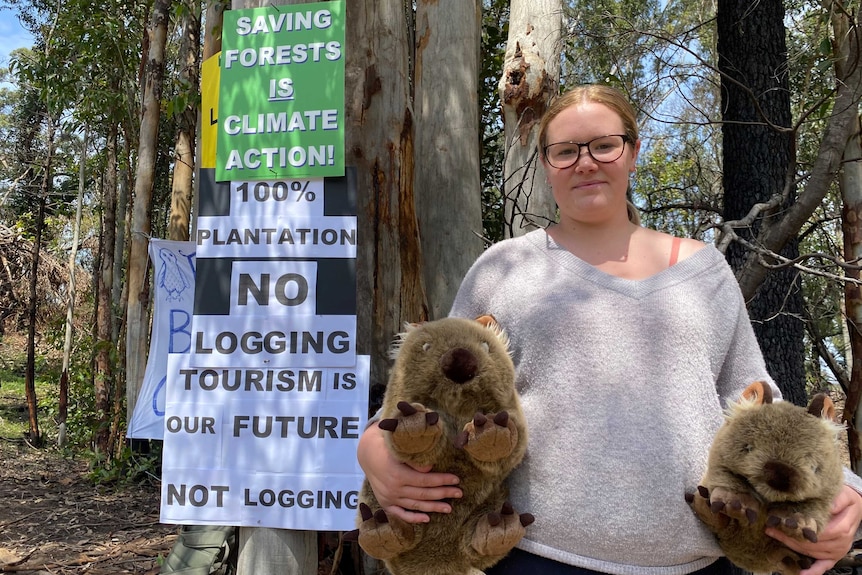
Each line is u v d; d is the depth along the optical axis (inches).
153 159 296.4
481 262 68.9
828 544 54.8
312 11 113.3
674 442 56.9
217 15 208.1
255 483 110.3
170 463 112.0
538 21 173.6
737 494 54.7
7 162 671.1
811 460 53.1
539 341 60.4
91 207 684.1
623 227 67.2
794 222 135.3
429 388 56.7
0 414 582.2
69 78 387.5
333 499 108.6
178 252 148.1
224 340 112.6
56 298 619.5
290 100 113.7
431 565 58.2
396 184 148.1
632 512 56.0
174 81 310.8
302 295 111.7
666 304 60.1
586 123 64.5
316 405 110.1
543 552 58.2
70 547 228.7
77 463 408.5
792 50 231.5
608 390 58.0
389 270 146.8
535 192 168.4
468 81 186.9
